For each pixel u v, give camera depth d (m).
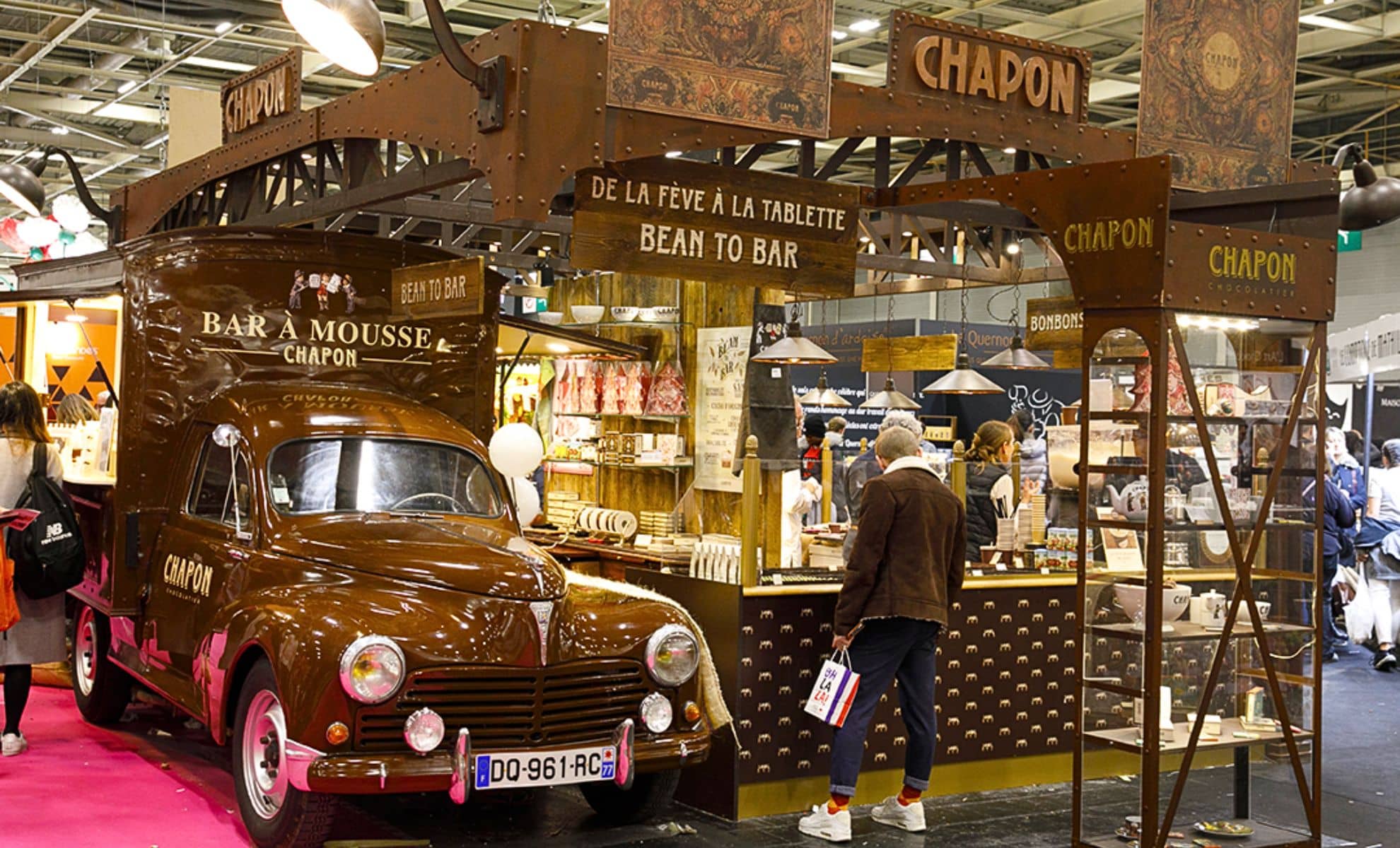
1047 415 16.61
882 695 6.46
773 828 6.16
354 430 6.43
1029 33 14.02
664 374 8.80
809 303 24.33
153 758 6.89
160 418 6.79
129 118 19.19
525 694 5.31
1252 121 6.75
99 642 7.40
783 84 5.61
